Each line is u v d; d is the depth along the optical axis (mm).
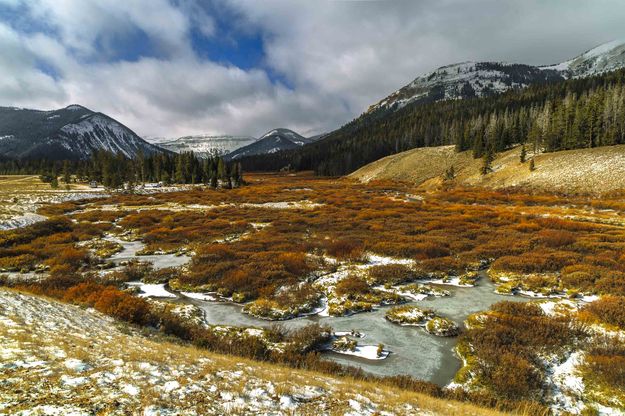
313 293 21719
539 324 16438
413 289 22688
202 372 8750
